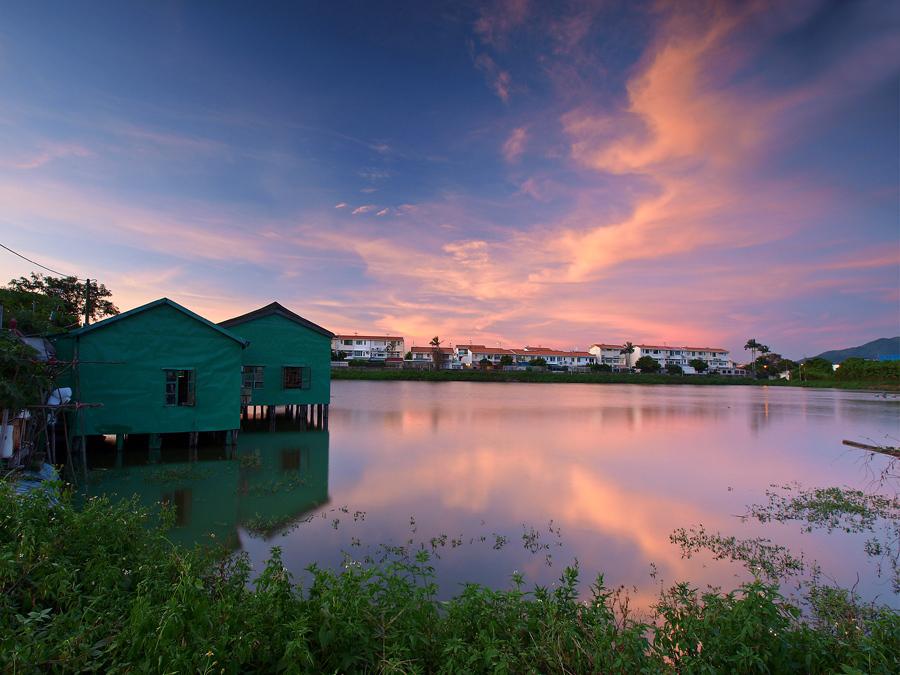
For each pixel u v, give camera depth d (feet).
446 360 326.85
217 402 58.90
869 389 240.73
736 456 64.28
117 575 15.06
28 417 36.40
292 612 13.01
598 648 13.12
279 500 39.55
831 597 23.70
